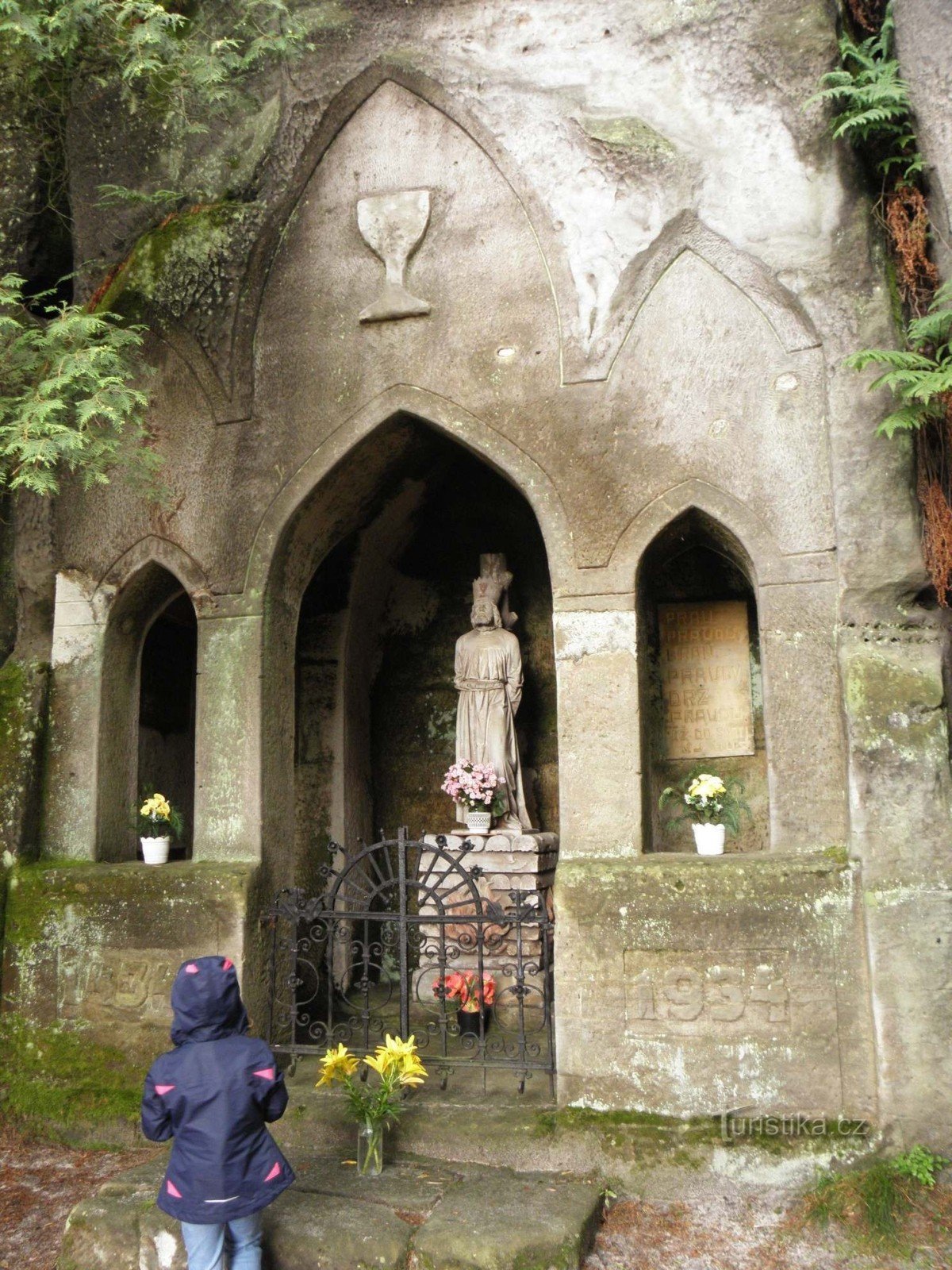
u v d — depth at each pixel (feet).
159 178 22.85
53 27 19.31
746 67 19.33
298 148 21.59
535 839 22.63
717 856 17.75
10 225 23.48
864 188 18.43
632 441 18.97
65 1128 19.04
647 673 22.04
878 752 16.85
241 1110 12.43
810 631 17.78
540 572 26.45
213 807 20.24
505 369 19.79
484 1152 16.88
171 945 19.44
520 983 17.80
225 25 22.49
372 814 26.73
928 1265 14.17
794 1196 15.87
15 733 21.43
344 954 24.63
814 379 18.28
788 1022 16.58
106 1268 14.37
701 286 19.02
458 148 20.67
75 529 22.16
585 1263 14.37
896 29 18.47
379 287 20.72
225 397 21.33
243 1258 13.05
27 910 20.40
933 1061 15.93
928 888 16.35
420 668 27.17
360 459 21.26
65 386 18.31
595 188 19.72
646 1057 16.96
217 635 20.68
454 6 21.07
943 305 17.95
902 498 17.47
